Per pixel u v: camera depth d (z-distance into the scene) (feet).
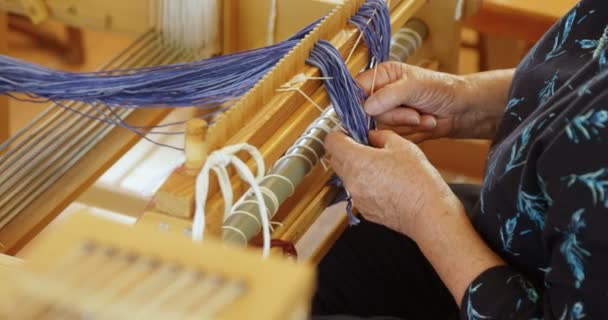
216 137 2.39
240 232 2.54
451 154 4.94
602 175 2.32
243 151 2.44
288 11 4.15
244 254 1.23
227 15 4.23
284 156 3.01
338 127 3.22
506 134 3.10
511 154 2.67
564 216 2.39
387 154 2.98
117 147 3.70
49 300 1.20
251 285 1.18
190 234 2.23
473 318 2.67
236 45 4.35
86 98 3.29
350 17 3.28
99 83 3.29
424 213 2.88
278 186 2.82
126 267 1.24
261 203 2.28
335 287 3.65
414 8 3.85
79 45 7.54
